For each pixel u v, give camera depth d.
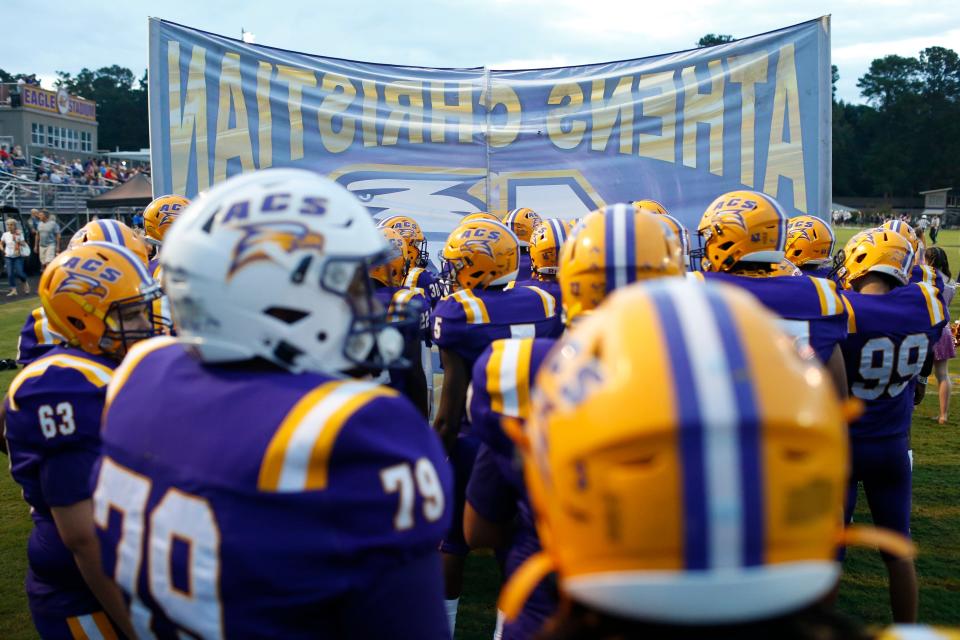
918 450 5.89
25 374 2.09
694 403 0.80
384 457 1.29
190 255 1.41
